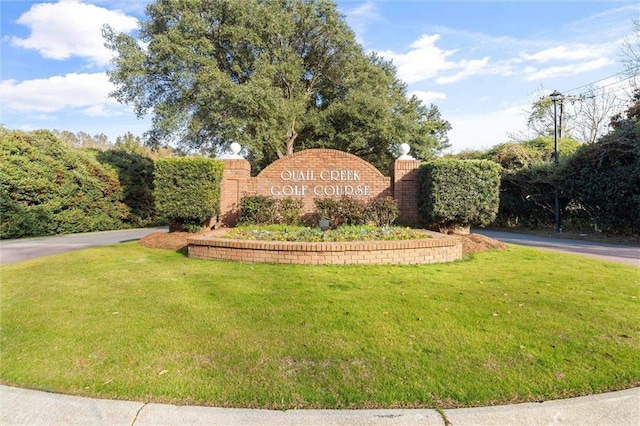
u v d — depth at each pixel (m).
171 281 5.95
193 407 2.47
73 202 16.52
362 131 19.58
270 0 18.91
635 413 2.47
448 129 26.16
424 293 5.22
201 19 17.48
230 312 4.40
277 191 12.54
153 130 18.94
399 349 3.37
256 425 2.31
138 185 20.58
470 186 10.23
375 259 7.27
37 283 5.89
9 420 2.40
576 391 2.70
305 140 21.91
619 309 4.54
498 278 6.22
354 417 2.38
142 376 2.88
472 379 2.83
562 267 7.23
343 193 12.39
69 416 2.42
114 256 8.52
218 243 7.84
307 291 5.30
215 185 11.22
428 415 2.39
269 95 16.33
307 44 21.14
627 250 10.77
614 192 13.95
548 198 17.83
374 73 21.70
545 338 3.63
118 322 4.08
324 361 3.13
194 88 17.39
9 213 13.81
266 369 2.99
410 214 12.09
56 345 3.48
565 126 26.67
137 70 16.31
